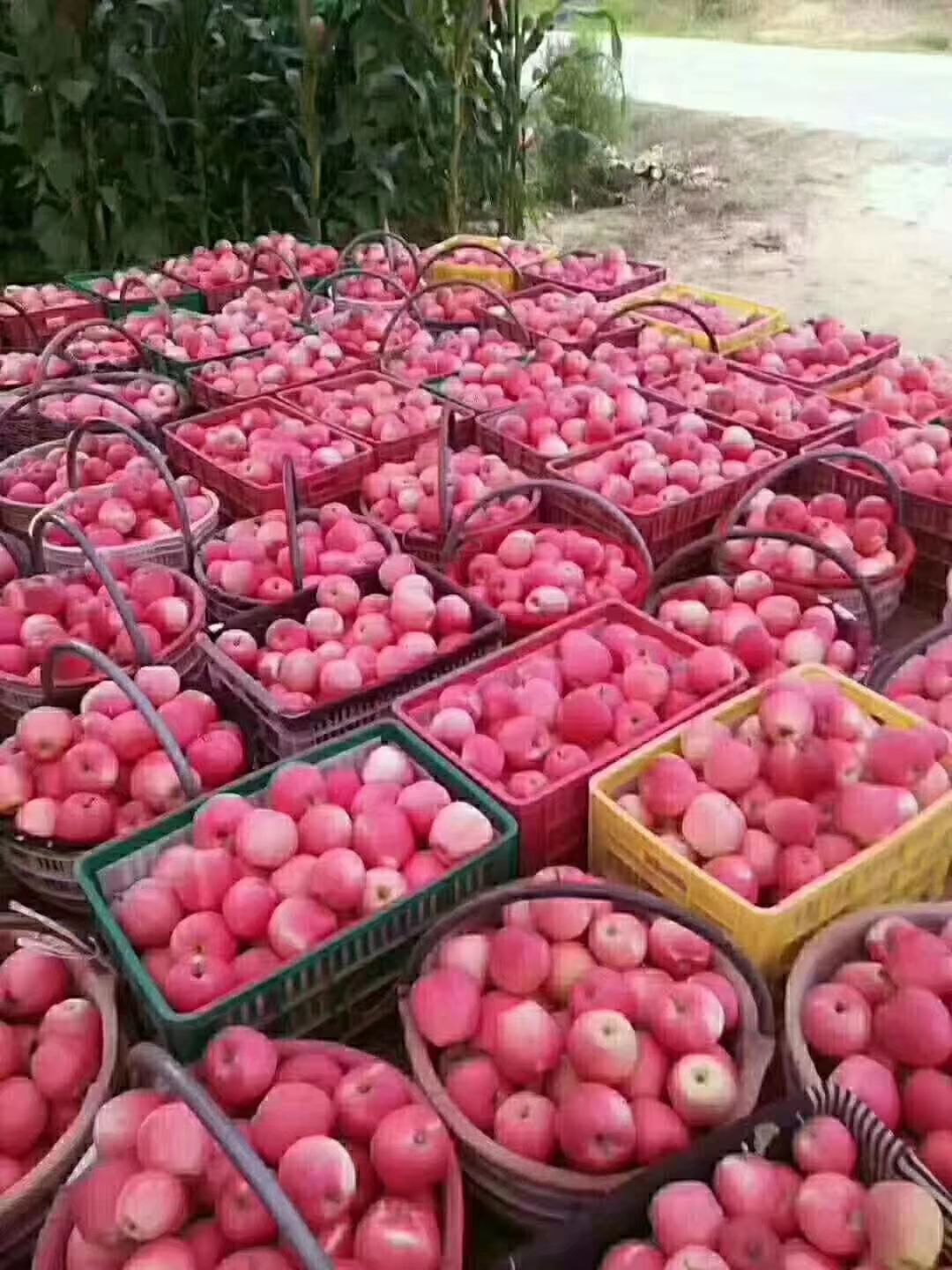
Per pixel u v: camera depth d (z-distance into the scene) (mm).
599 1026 1613
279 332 4582
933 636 2572
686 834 2025
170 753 2016
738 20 14977
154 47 5879
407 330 4566
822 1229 1421
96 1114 1625
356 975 1918
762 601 2740
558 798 2150
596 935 1798
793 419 3734
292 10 6242
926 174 8883
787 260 7266
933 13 14742
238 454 3627
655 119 10672
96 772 2201
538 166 8867
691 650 2508
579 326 4531
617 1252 1400
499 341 4492
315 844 1977
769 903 2033
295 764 2127
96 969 1851
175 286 5180
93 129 5879
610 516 2924
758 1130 1515
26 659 2604
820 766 2057
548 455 3518
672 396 3967
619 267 5223
